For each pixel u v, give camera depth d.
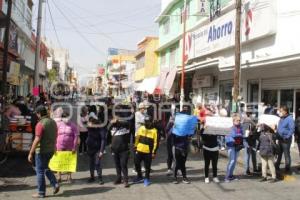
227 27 23.03
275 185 11.58
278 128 13.13
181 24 34.31
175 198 9.88
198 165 14.79
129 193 10.37
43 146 9.73
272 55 17.02
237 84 17.28
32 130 13.77
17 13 30.91
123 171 11.16
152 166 14.44
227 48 23.39
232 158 12.06
